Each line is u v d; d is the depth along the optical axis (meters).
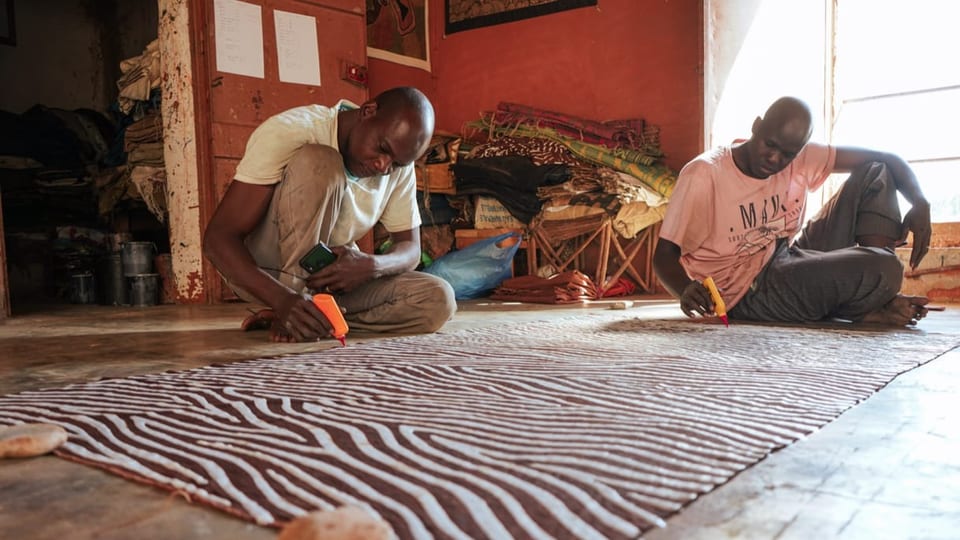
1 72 6.48
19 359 2.41
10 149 6.12
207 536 0.86
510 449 1.17
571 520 0.87
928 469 1.09
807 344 2.40
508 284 4.77
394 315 2.88
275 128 2.52
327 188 2.55
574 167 5.02
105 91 7.05
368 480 1.02
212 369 2.02
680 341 2.51
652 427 1.30
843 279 2.90
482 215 5.31
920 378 1.81
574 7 5.77
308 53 5.26
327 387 1.72
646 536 0.85
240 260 2.47
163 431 1.32
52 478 1.09
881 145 4.94
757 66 4.83
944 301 4.11
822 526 0.88
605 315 3.59
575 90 5.80
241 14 4.91
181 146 4.80
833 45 5.08
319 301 2.43
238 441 1.24
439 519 0.88
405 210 2.95
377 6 6.12
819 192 5.04
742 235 3.04
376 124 2.37
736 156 3.01
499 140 5.48
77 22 6.92
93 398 1.63
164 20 4.80
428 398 1.58
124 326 3.51
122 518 0.93
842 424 1.36
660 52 5.39
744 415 1.39
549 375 1.83
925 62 4.80
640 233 5.02
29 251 6.18
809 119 2.71
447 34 6.51
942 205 4.77
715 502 0.96
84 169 6.12
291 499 0.95
